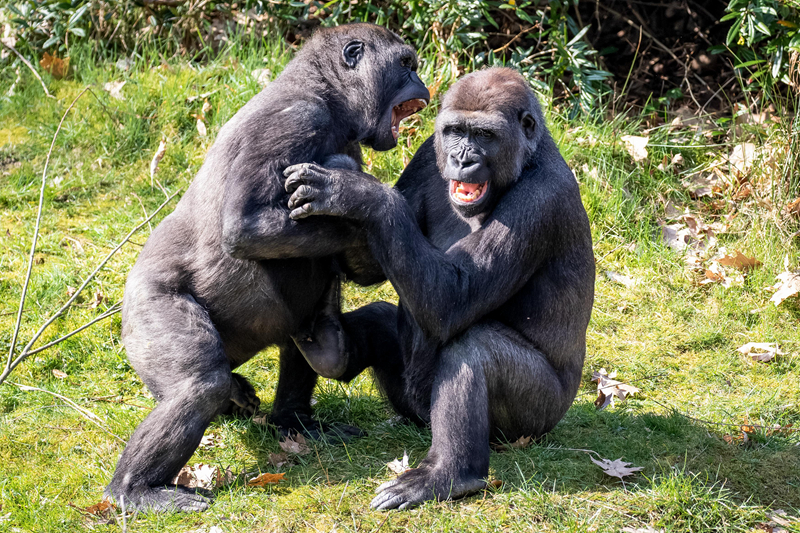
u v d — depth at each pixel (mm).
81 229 17766
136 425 12445
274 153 10656
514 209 10758
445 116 10734
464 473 10398
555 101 22156
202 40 23109
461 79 11164
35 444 12062
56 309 15336
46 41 23766
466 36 21578
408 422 12797
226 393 10500
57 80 22531
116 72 22641
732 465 11859
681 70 23938
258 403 12703
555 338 11555
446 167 10719
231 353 11828
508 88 10789
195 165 19484
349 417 13188
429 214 11938
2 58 23766
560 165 11305
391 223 10266
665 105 22828
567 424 12812
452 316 10469
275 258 10836
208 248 11133
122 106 20891
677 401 14039
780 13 20281
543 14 21594
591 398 14078
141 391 13594
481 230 10844
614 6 24656
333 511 10188
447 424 10469
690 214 19172
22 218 17984
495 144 10555
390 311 12695
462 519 9961
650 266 17750
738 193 19219
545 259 11211
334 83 11922
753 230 18312
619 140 20156
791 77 19672
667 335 16078
